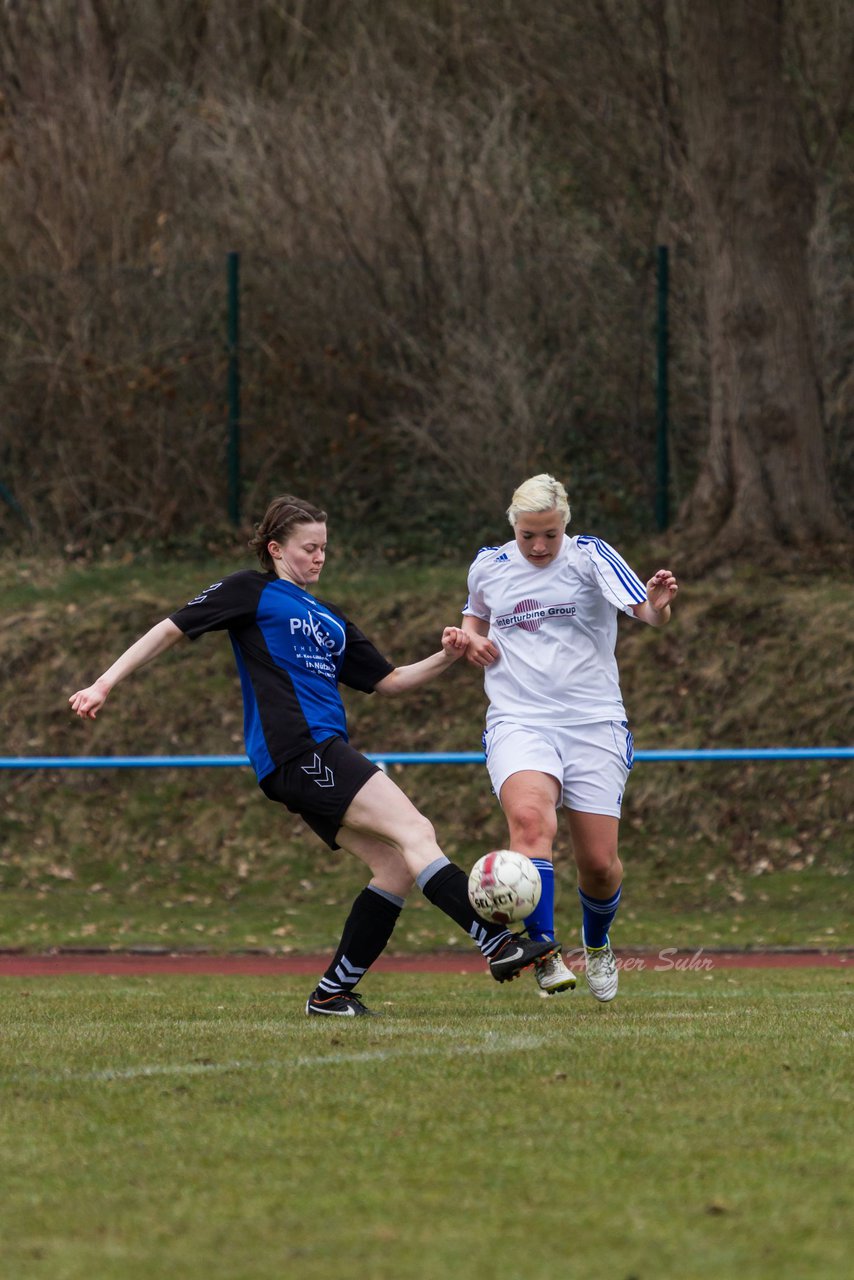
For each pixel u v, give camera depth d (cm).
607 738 2358
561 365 7338
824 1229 1120
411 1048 1897
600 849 2367
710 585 6238
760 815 5206
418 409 7412
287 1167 1312
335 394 7400
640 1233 1110
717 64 6378
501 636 2378
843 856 4997
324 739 2216
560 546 2353
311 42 9112
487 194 7600
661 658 5869
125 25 8788
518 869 2088
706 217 6581
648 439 7256
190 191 7925
